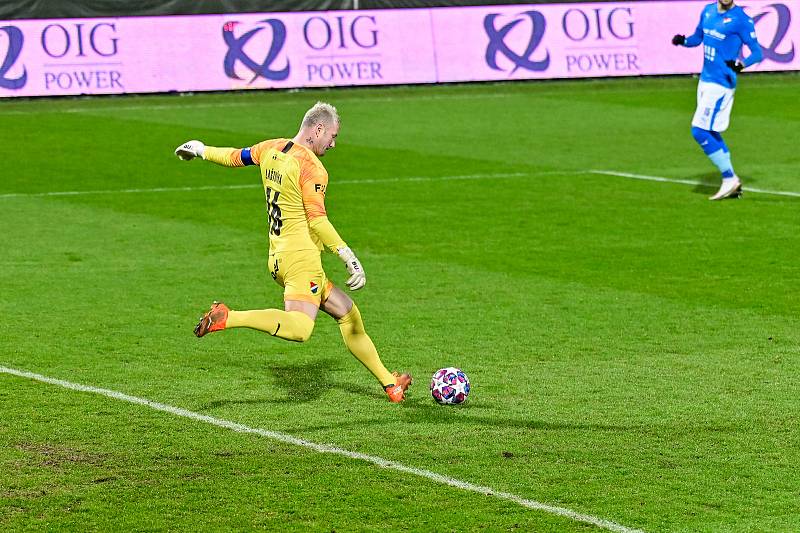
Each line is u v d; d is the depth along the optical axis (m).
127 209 50.69
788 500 21.39
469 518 20.56
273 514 20.73
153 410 26.17
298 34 88.75
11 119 76.06
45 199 52.84
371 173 58.97
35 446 23.89
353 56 89.56
